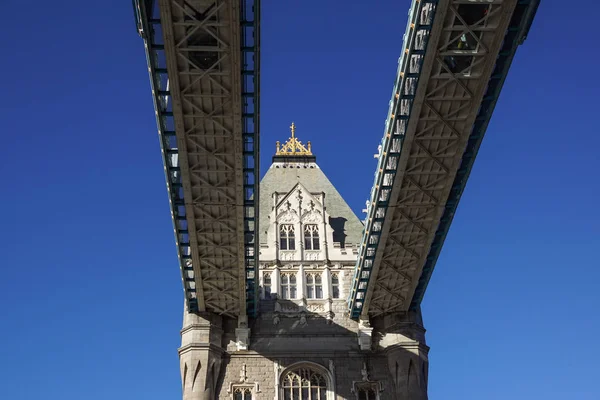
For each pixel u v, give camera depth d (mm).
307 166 81312
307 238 71500
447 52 42125
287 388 62688
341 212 75688
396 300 64688
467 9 40250
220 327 64500
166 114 46562
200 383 60875
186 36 40531
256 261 59125
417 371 62531
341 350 64250
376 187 53531
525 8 40438
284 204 73125
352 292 64312
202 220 55031
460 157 49531
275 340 64625
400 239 57562
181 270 60781
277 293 67375
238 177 50594
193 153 48906
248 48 41844
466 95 45031
